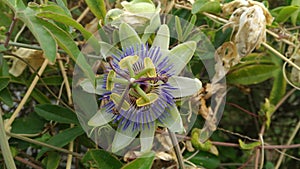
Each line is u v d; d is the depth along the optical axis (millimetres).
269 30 271
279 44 297
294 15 269
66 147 261
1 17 270
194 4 232
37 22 181
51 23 182
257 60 287
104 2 232
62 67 255
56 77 264
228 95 343
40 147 255
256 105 341
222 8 242
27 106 296
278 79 294
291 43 268
